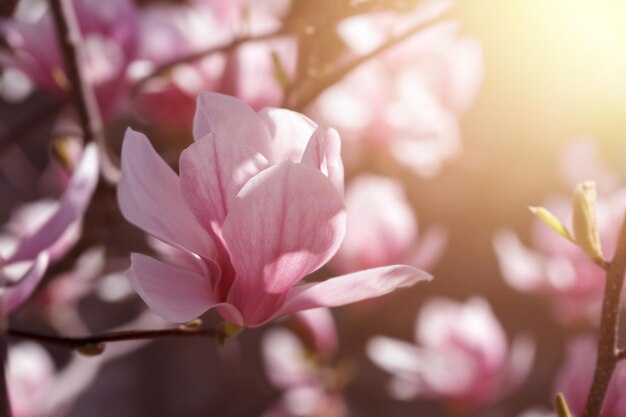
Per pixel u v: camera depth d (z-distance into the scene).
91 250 1.16
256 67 1.19
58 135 1.13
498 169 2.09
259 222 0.80
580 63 1.57
